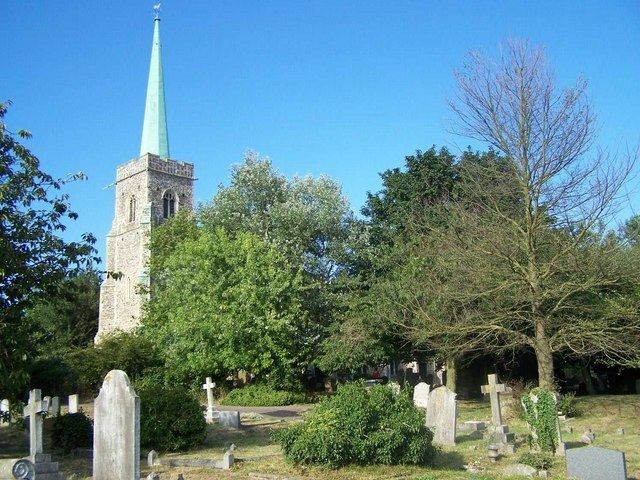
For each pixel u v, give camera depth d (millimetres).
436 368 35562
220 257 36688
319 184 43438
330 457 11875
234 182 44219
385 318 27750
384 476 11406
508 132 23172
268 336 34312
